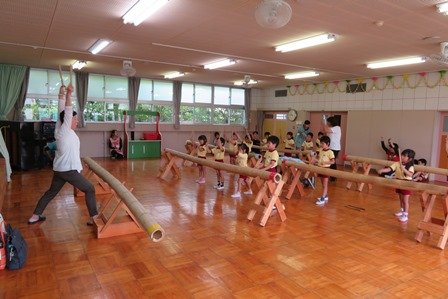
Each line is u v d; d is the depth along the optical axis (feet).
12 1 12.42
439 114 25.46
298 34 16.14
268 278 8.79
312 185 21.08
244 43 18.31
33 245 10.55
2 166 19.56
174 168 23.18
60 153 11.68
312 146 28.68
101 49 20.76
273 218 14.26
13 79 27.94
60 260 9.53
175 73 31.17
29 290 7.86
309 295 7.98
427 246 11.47
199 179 21.57
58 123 11.80
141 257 9.89
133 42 18.72
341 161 32.53
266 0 10.19
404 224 13.94
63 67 28.71
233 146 25.02
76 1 12.34
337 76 29.66
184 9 12.96
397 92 27.68
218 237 11.77
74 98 31.63
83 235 11.51
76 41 18.76
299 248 10.97
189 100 38.60
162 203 16.14
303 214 15.08
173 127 37.50
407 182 12.82
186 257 9.98
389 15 12.97
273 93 40.98
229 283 8.46
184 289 8.09
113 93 34.12
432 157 25.58
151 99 36.19
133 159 32.27
